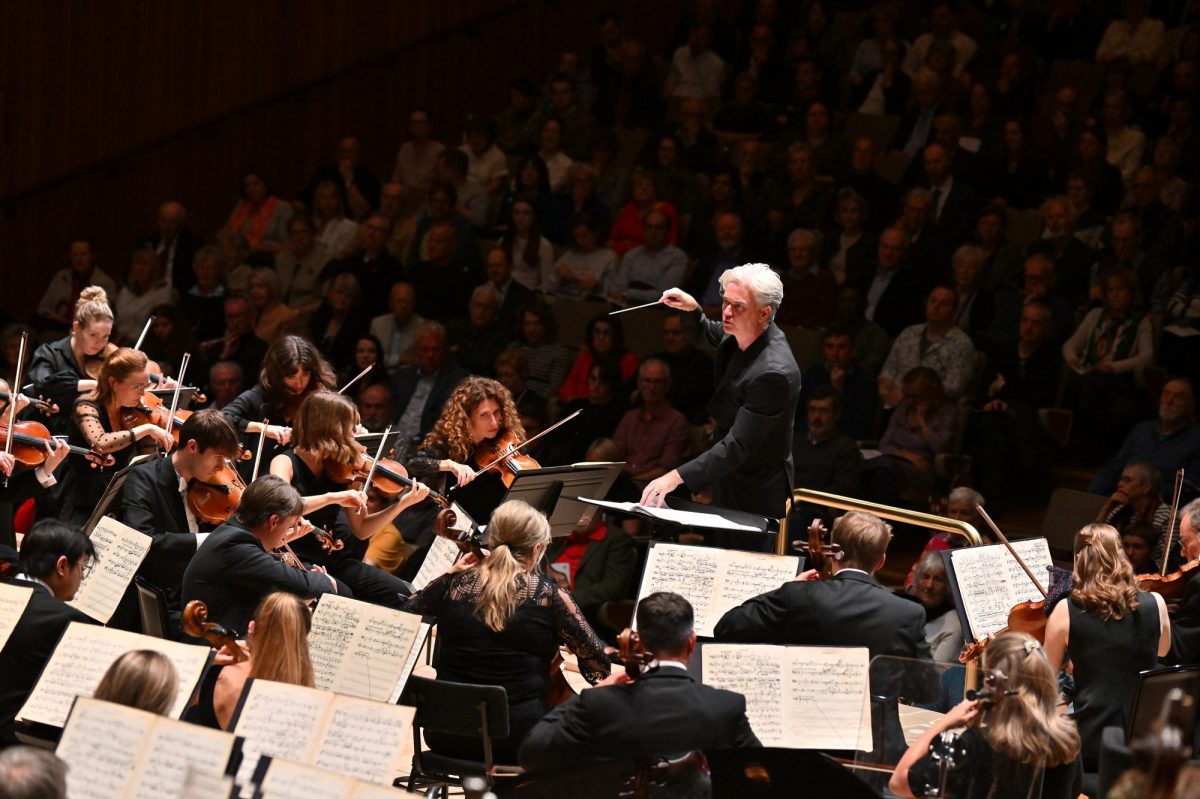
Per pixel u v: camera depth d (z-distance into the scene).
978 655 13.81
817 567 14.09
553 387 26.80
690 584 14.77
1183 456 22.22
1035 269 25.48
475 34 38.94
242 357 28.05
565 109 35.25
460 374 26.28
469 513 18.44
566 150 34.81
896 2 35.16
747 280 15.65
